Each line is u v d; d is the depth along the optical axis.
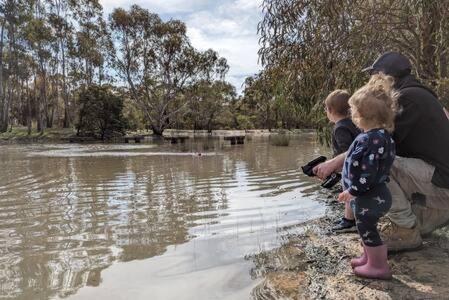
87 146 23.73
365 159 2.62
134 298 2.72
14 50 38.91
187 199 6.28
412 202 3.22
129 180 8.57
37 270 3.28
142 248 3.83
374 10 5.94
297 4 6.38
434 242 3.36
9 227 4.70
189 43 39.62
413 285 2.57
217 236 4.17
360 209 2.70
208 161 12.74
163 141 29.69
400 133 3.05
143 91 40.16
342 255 3.29
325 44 6.14
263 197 6.30
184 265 3.33
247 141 26.31
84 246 3.93
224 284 2.90
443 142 3.00
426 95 3.05
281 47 6.63
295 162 11.89
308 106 6.62
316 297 2.55
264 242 3.89
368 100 2.67
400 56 3.28
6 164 12.52
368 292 2.53
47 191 7.21
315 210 5.26
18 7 36.72
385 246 2.73
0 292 2.85
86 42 40.06
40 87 45.22
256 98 7.56
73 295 2.79
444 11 5.03
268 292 2.69
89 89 34.81
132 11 38.06
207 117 52.00
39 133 36.41
